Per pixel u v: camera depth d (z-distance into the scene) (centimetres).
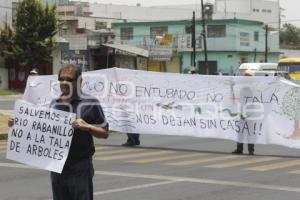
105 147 1628
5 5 4969
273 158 1415
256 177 1123
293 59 4203
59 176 579
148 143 1750
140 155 1449
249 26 7550
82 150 575
